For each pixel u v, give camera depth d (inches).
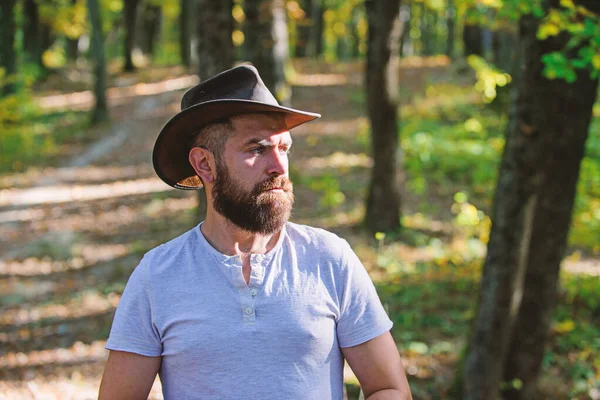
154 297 71.4
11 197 517.0
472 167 530.9
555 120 199.3
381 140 401.7
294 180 505.7
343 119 729.0
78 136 747.4
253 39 357.4
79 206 490.3
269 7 355.9
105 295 324.5
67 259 377.7
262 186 71.4
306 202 466.3
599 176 411.8
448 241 398.6
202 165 74.5
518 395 236.4
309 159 578.6
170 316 70.6
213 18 263.4
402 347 272.2
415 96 776.3
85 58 1641.2
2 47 860.6
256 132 71.9
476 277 342.0
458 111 697.6
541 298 230.5
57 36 1563.7
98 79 815.7
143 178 566.6
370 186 407.5
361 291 73.5
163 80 1147.9
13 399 222.1
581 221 371.2
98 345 271.1
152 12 1592.0
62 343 272.8
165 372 71.9
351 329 72.9
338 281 72.6
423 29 1541.6
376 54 392.2
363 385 74.2
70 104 971.9
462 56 994.1
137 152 666.2
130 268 360.2
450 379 247.6
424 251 383.6
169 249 74.2
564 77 178.4
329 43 1849.2
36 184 555.5
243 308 69.8
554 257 227.5
